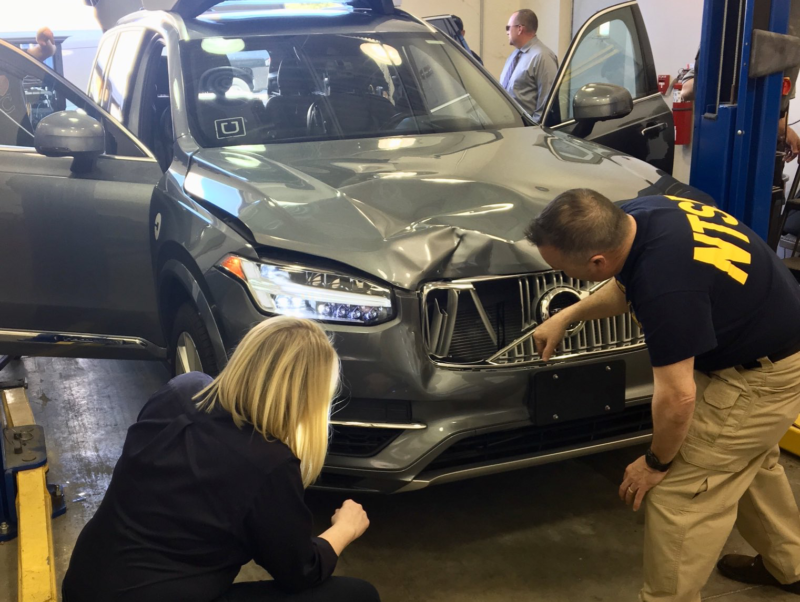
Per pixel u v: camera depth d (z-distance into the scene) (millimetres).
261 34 3414
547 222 1771
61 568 2465
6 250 2996
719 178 3283
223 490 1491
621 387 2346
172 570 1499
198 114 3088
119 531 1521
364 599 1674
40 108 3070
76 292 3041
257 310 2285
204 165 2771
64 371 4086
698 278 1695
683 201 1895
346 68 3377
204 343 2539
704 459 1868
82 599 1535
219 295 2367
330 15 3717
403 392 2191
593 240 1722
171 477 1517
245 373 1533
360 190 2498
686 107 5734
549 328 2188
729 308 1762
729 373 1851
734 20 3164
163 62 3441
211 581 1525
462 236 2281
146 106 3400
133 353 3104
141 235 2934
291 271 2258
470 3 8383
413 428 2223
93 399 3727
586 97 3342
